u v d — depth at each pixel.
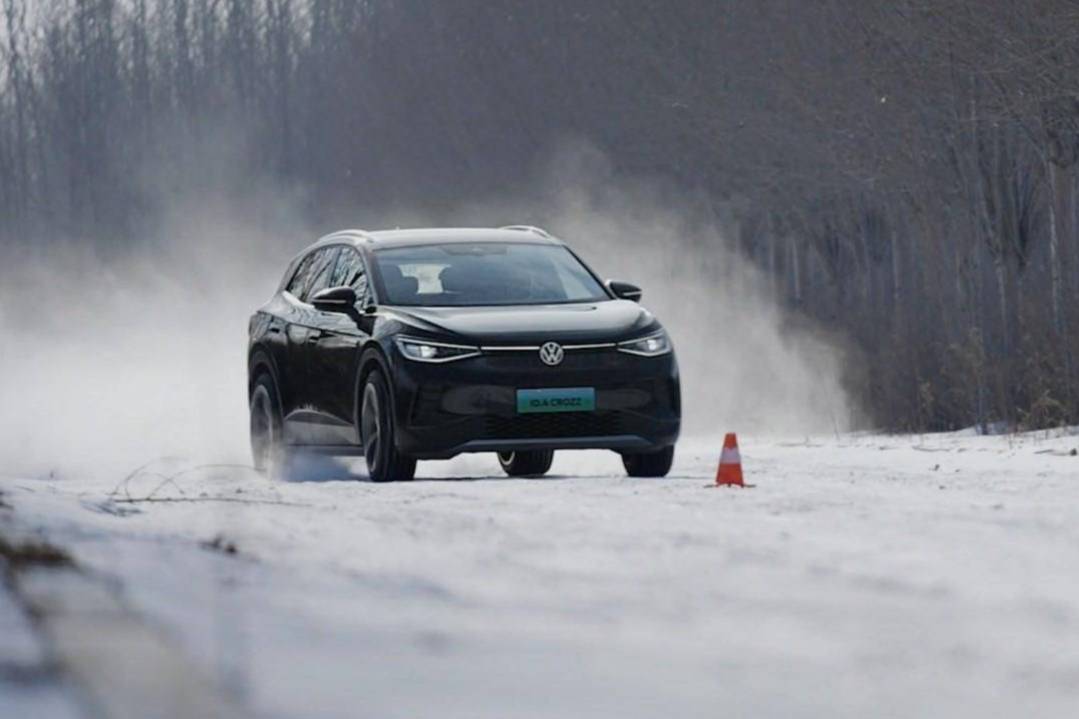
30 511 22.03
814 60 107.81
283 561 18.61
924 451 47.84
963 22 86.81
